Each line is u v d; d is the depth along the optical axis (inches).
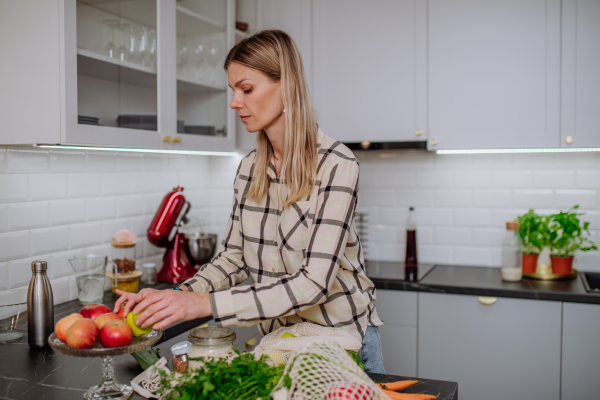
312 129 50.6
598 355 82.7
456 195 108.7
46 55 65.2
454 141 96.0
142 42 78.3
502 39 92.5
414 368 92.4
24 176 75.2
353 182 48.8
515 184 104.9
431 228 110.8
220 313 43.3
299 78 49.9
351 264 53.5
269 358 43.3
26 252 75.9
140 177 98.7
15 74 67.5
